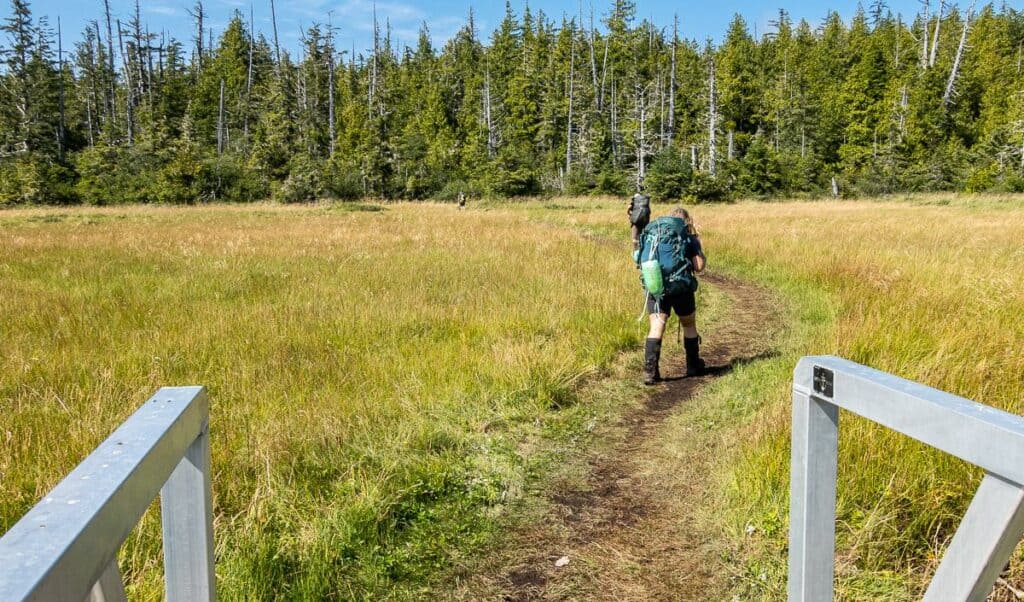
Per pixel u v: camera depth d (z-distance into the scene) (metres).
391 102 83.12
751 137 72.06
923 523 3.00
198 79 92.25
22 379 5.23
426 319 7.32
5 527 3.07
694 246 5.96
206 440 1.49
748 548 3.12
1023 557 2.64
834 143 69.38
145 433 1.14
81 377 5.30
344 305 8.02
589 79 89.25
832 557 1.51
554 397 5.28
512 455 4.29
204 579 1.47
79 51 91.06
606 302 8.01
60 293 9.07
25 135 64.19
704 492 3.71
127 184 52.03
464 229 19.59
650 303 5.89
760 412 4.50
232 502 3.40
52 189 50.56
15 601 0.64
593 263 11.38
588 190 54.50
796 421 1.51
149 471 1.07
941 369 4.38
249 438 4.08
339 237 17.27
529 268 10.82
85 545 0.82
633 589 2.94
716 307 9.18
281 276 10.48
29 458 3.76
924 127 63.84
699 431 4.64
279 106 71.31
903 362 4.88
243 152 66.19
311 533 3.14
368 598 2.89
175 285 9.77
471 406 5.02
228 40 97.38
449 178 59.38
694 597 2.86
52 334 6.72
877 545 2.90
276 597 2.77
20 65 68.31
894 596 2.66
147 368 5.54
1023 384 4.19
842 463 3.34
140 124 74.81
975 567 1.12
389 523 3.41
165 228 22.16
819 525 1.49
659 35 100.50
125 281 10.23
